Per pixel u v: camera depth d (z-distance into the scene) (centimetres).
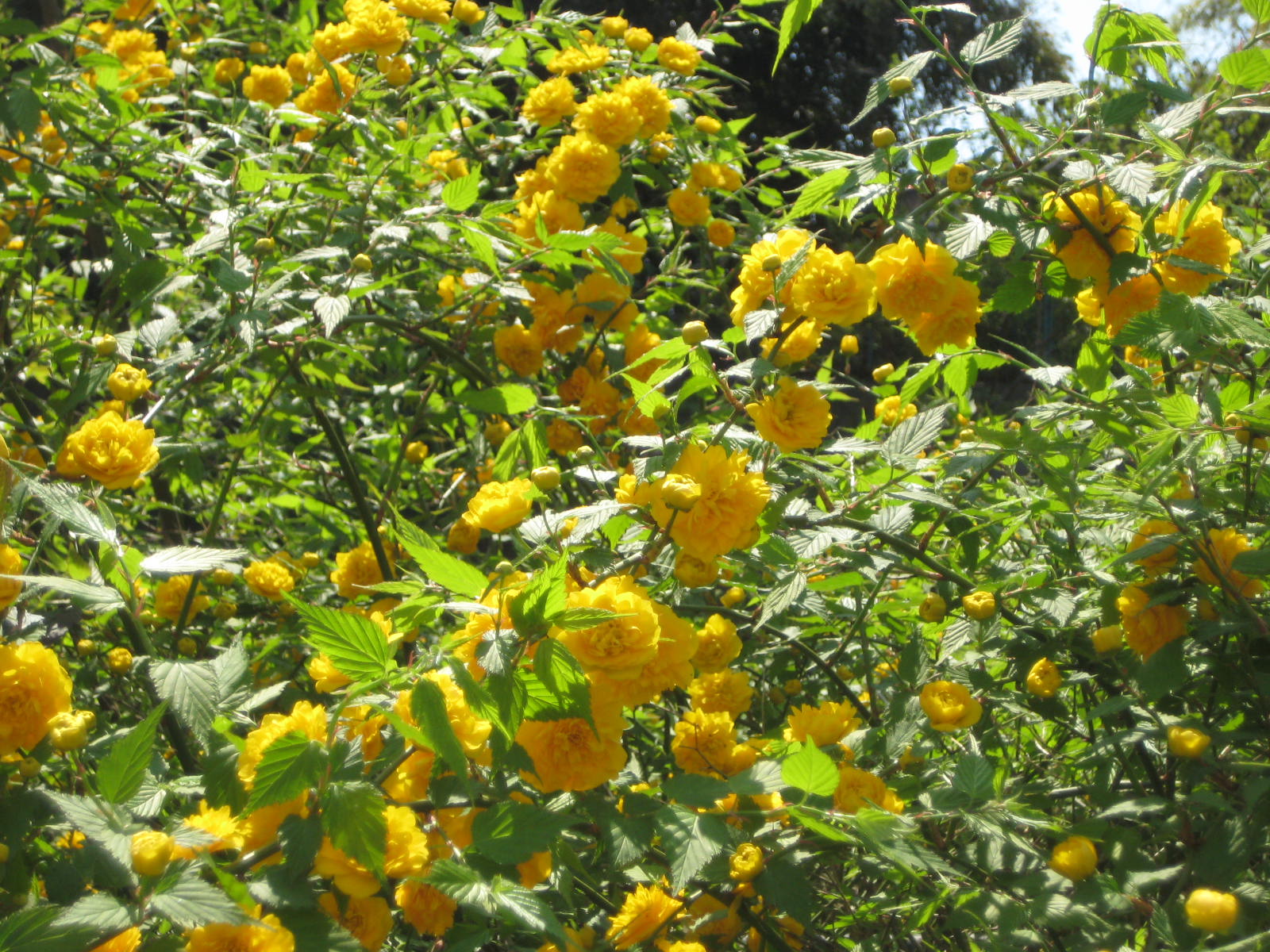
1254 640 74
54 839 73
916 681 78
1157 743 77
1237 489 79
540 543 68
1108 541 77
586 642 63
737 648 80
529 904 56
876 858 69
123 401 82
